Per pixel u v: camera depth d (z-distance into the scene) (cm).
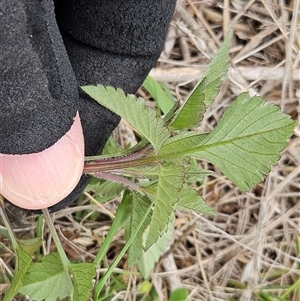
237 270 31
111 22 21
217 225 31
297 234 31
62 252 21
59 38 16
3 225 26
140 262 25
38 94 16
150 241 17
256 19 31
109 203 28
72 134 20
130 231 21
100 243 28
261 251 30
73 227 28
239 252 30
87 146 23
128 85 22
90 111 22
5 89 15
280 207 31
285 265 31
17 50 15
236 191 31
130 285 28
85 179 23
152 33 21
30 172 20
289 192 31
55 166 20
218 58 18
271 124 16
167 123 19
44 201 20
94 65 22
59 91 16
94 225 28
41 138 17
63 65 17
